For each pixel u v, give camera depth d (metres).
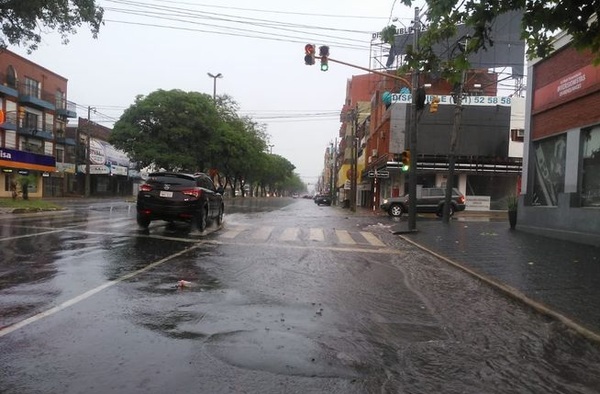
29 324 5.23
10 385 3.78
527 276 8.93
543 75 16.25
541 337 5.55
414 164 17.88
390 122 35.41
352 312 6.28
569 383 4.25
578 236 13.80
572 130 14.41
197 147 42.34
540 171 16.70
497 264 10.27
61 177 56.03
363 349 4.87
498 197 35.75
